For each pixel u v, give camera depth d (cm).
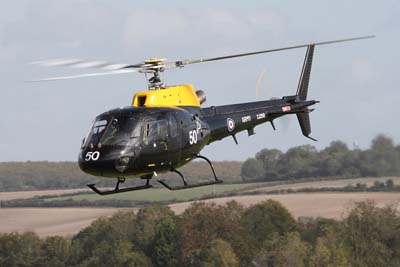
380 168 15312
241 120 7550
